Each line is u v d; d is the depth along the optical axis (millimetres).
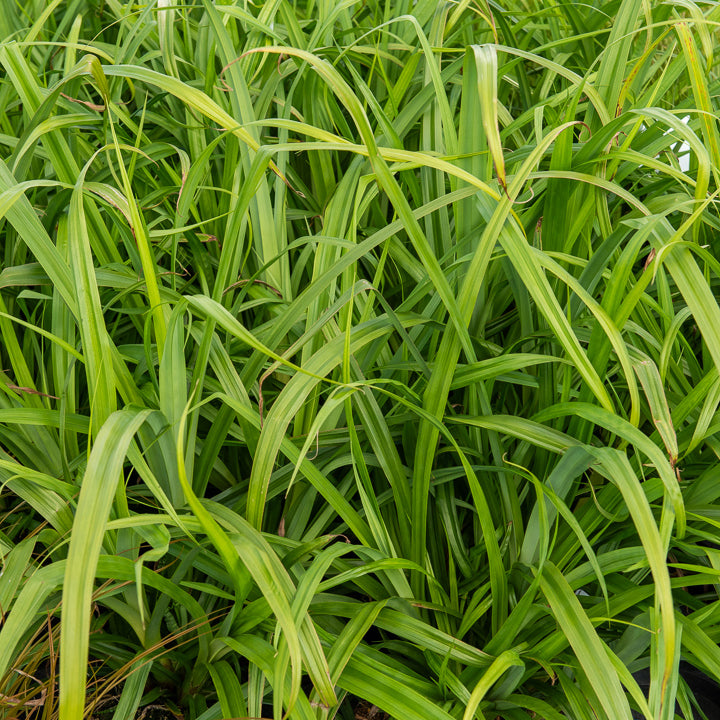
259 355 710
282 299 785
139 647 695
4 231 841
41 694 669
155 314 603
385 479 787
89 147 850
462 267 762
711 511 700
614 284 624
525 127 996
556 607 610
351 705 719
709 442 706
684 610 800
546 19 1140
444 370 667
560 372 761
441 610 692
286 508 750
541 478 750
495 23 994
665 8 986
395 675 635
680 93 1232
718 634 678
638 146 804
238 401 696
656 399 609
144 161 875
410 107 854
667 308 733
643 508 558
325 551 626
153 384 683
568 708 669
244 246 857
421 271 823
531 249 625
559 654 683
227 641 638
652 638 615
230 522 642
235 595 637
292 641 542
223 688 634
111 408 605
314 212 915
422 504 692
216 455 706
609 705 571
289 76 991
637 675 782
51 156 704
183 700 705
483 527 649
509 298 858
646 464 696
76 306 654
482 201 692
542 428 664
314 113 890
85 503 515
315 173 896
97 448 531
